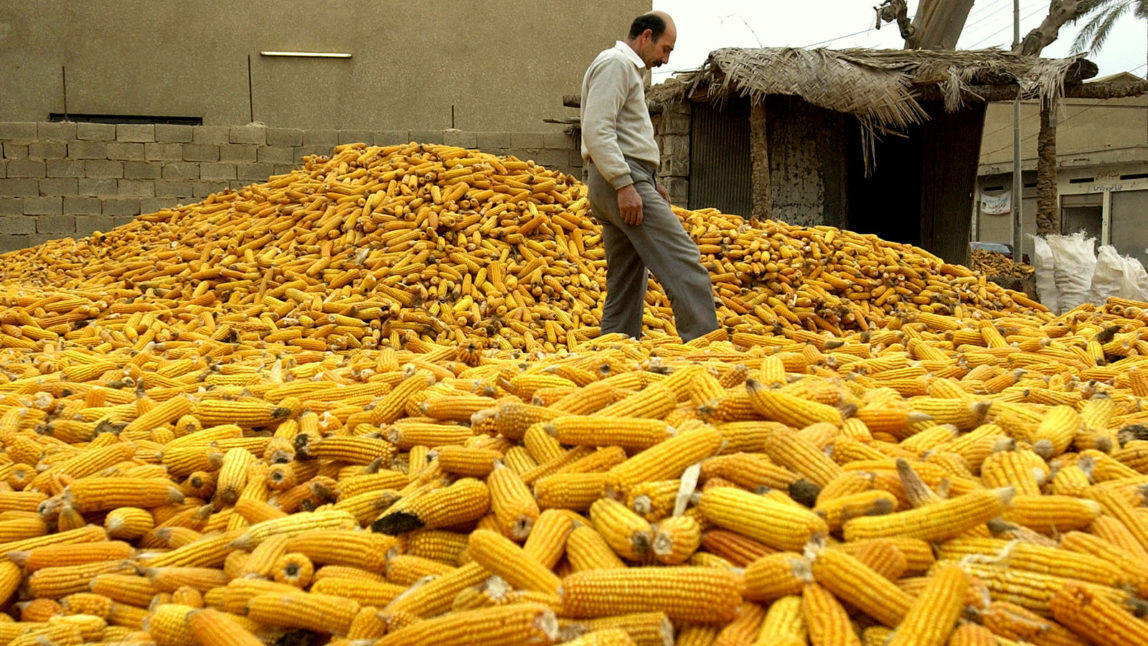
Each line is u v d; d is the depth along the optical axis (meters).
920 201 16.30
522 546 2.47
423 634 2.04
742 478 2.53
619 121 7.12
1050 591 2.08
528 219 10.13
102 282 10.62
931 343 6.77
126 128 16.02
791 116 15.18
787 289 9.90
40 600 2.78
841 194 15.60
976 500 2.25
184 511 3.25
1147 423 3.49
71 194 15.88
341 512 2.86
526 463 2.89
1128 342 6.00
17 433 4.27
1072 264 14.04
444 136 17.20
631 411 3.06
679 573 2.08
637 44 7.12
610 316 7.83
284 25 21.34
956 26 18.39
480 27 22.09
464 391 3.88
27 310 8.84
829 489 2.44
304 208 10.59
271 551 2.64
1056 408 3.26
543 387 3.59
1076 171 38.12
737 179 15.15
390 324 8.45
